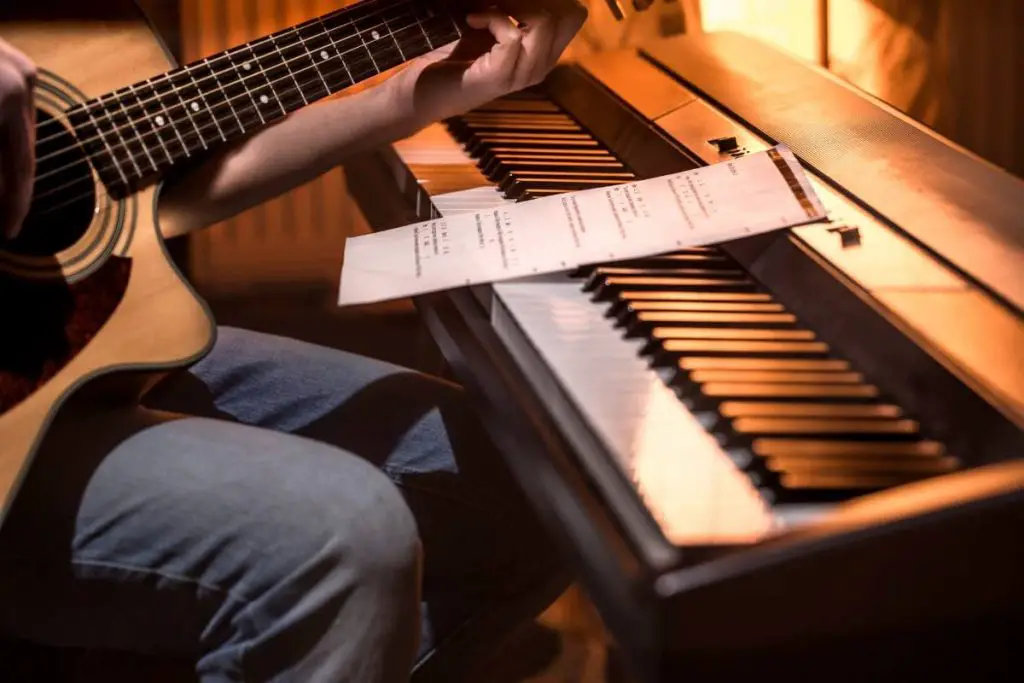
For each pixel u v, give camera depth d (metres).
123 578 0.87
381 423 1.15
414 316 2.11
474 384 0.88
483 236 0.98
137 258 1.00
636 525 0.60
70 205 1.01
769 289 0.90
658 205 0.98
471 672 1.13
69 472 0.88
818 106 1.20
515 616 1.14
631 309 0.84
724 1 1.62
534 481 0.74
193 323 0.99
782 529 0.58
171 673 1.10
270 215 2.07
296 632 0.84
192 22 1.96
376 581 0.83
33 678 1.08
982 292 0.81
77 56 1.05
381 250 1.00
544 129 1.29
